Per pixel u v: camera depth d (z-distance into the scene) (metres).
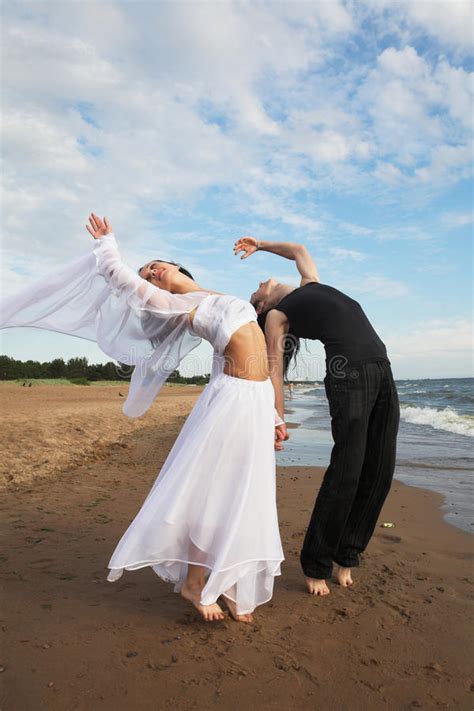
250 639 2.34
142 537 2.40
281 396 2.97
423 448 9.25
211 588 2.34
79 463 6.87
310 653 2.23
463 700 1.92
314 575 2.88
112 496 5.07
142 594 2.81
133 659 2.12
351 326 2.93
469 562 3.48
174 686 1.95
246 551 2.43
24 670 1.99
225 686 1.96
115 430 10.91
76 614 2.51
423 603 2.78
